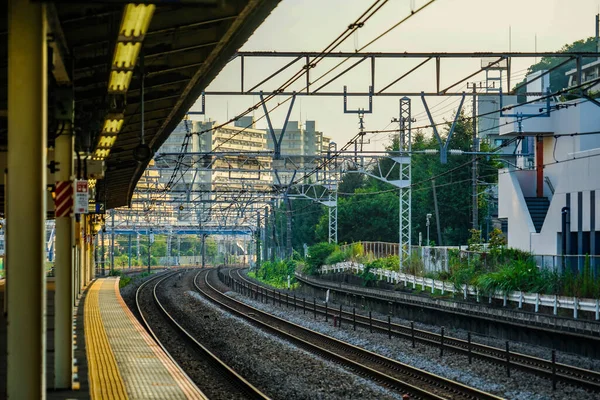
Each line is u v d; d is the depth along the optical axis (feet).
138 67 64.95
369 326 134.31
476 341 112.16
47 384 59.62
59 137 57.00
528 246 176.04
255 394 74.79
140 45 47.11
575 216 155.53
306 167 181.78
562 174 160.56
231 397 76.18
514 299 121.39
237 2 57.06
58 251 57.57
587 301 104.27
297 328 142.10
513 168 195.72
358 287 191.93
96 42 58.44
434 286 154.61
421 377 84.89
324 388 78.74
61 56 46.98
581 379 77.46
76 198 56.49
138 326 103.91
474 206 184.34
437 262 168.04
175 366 72.08
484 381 79.92
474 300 134.82
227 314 167.53
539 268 134.62
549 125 182.91
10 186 35.22
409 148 175.94
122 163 129.18
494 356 95.55
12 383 35.73
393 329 132.98
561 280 120.67
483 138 302.25
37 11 34.83
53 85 50.62
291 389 79.20
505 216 190.08
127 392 59.93
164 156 173.06
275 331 136.67
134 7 39.40
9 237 35.35
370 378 85.87
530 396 72.13
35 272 35.68
